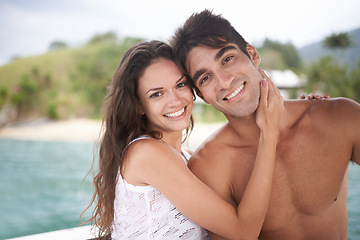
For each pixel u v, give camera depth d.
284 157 1.57
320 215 1.56
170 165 1.54
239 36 1.60
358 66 24.44
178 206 1.54
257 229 1.49
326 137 1.52
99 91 24.53
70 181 9.86
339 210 1.59
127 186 1.63
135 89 1.72
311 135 1.54
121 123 1.78
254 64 1.61
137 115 1.76
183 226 1.61
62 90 25.16
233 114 1.54
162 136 1.78
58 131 21.25
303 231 1.59
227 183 1.66
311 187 1.53
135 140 1.68
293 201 1.56
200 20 1.59
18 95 24.12
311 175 1.53
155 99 1.68
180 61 1.64
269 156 1.48
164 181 1.54
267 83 1.50
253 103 1.51
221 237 1.64
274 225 1.60
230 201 1.66
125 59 1.73
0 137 20.12
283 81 22.80
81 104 24.44
